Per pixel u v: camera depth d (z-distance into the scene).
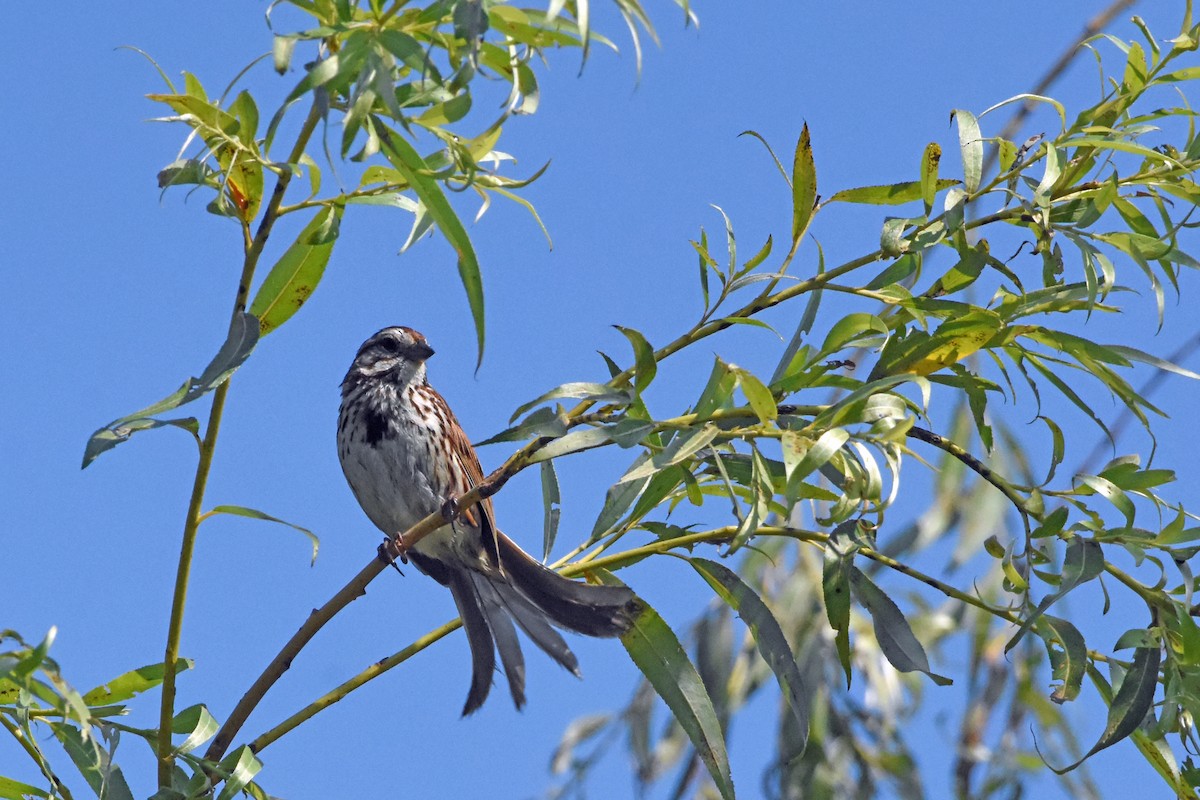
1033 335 8.73
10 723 8.09
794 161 8.69
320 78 6.64
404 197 8.05
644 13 6.55
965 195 8.15
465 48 6.69
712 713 8.69
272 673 8.37
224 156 7.64
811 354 8.70
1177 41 8.35
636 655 8.83
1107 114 8.51
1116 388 8.64
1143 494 8.43
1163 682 8.40
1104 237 8.37
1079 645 8.25
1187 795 8.62
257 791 8.04
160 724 7.91
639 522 9.34
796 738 10.25
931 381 8.73
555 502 9.51
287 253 8.60
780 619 13.62
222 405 7.57
